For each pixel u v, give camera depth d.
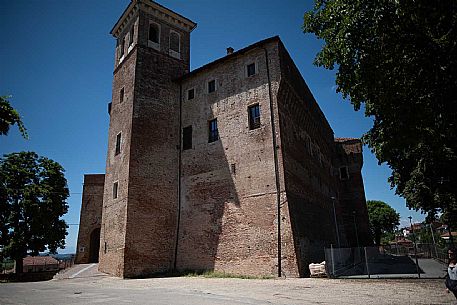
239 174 22.55
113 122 28.27
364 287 13.94
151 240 23.41
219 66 26.19
